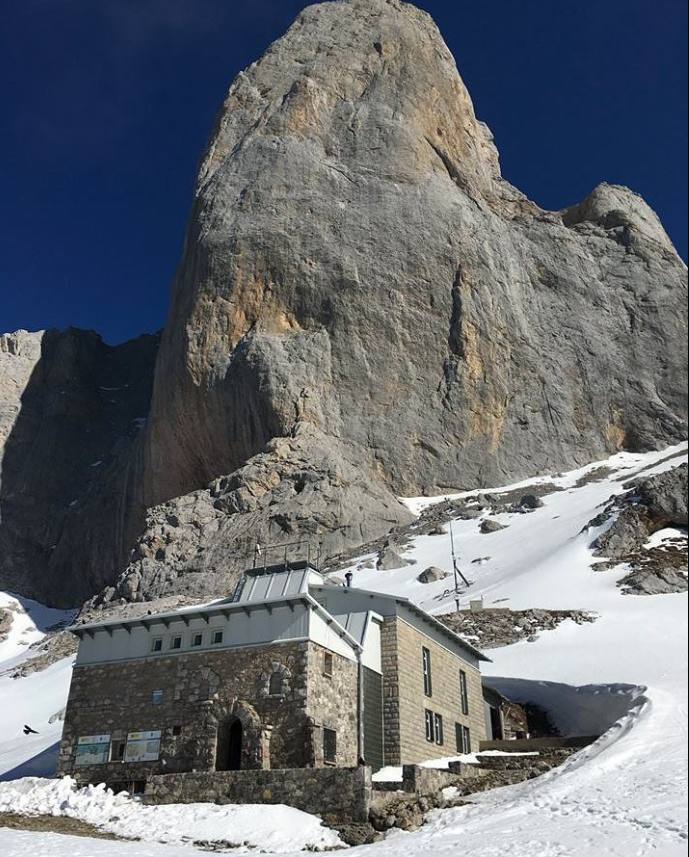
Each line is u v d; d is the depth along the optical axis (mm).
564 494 82875
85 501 115688
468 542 70750
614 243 125000
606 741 22312
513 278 112312
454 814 19281
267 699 23906
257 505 81125
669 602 43281
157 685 25797
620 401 107750
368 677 26781
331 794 20094
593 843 13562
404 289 100938
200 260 101812
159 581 77812
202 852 18188
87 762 25531
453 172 119438
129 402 139750
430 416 95312
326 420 90062
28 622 99062
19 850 17266
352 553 75375
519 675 37375
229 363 93750
